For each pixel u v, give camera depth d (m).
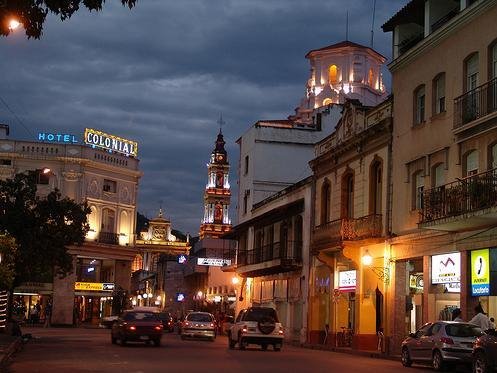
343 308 38.72
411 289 31.22
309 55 69.69
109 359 23.55
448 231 27.55
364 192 36.53
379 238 33.41
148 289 104.81
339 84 67.19
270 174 58.22
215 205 127.94
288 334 46.50
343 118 40.06
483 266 25.52
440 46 29.84
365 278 35.22
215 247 79.19
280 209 47.50
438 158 29.33
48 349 28.52
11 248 30.73
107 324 60.91
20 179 38.84
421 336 23.31
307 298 43.44
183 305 86.81
